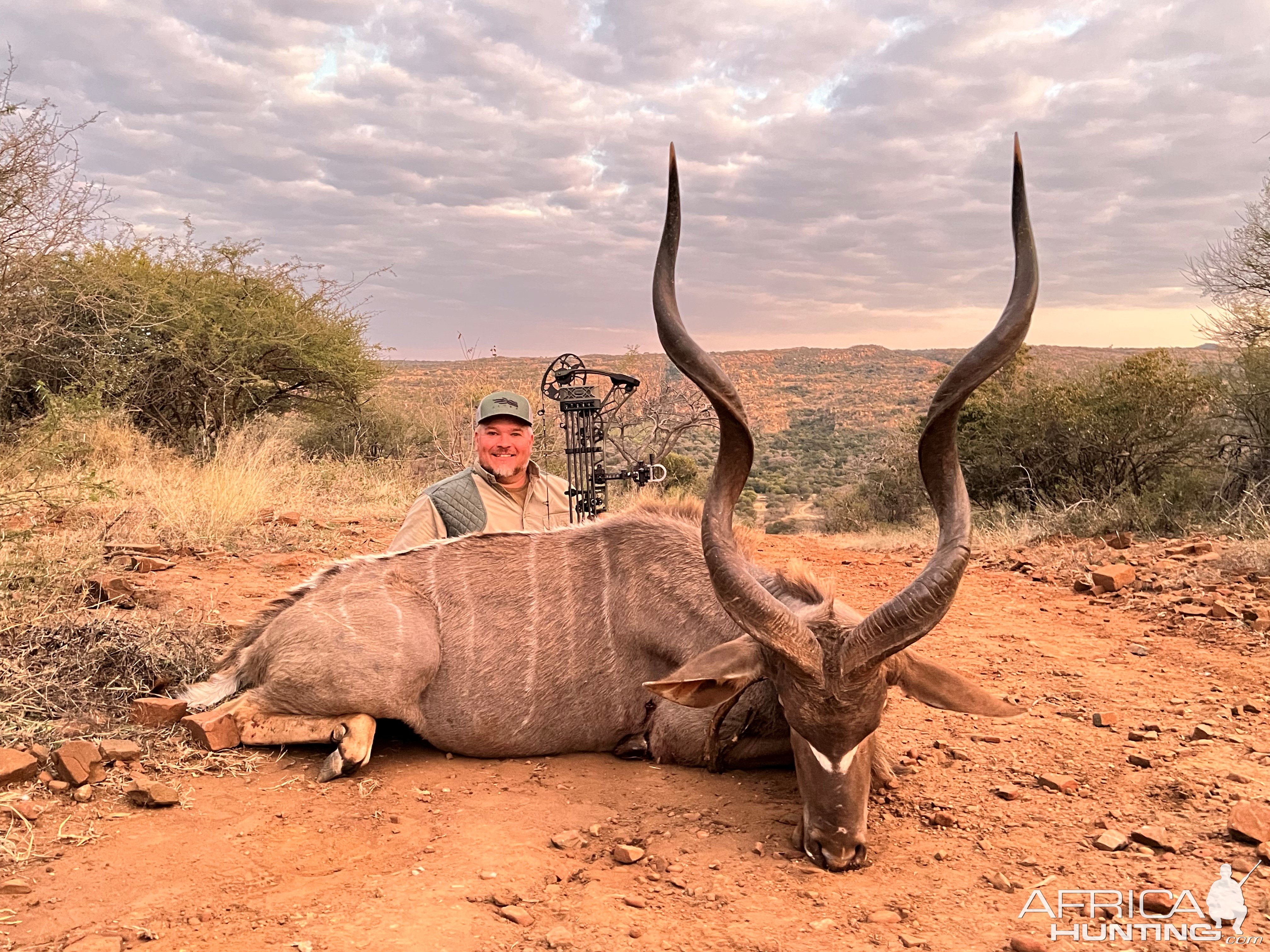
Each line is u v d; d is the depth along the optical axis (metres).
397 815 3.77
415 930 2.79
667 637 4.36
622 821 3.74
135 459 12.02
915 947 2.74
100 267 15.64
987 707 3.57
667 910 3.00
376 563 4.71
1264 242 13.78
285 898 3.02
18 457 9.70
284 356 18.02
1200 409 14.69
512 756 4.51
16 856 3.18
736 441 3.53
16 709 4.12
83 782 3.74
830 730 3.30
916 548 12.54
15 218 12.22
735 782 4.15
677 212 3.59
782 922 2.90
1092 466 15.32
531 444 6.08
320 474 14.14
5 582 5.27
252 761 4.23
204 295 16.89
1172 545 9.92
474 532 4.92
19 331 13.29
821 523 24.53
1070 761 4.27
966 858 3.36
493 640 4.47
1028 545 11.38
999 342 3.29
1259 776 4.02
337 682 4.23
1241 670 5.64
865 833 3.33
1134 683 5.46
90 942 2.65
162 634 5.08
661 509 4.88
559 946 2.73
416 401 21.53
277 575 7.80
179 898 2.99
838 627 3.39
